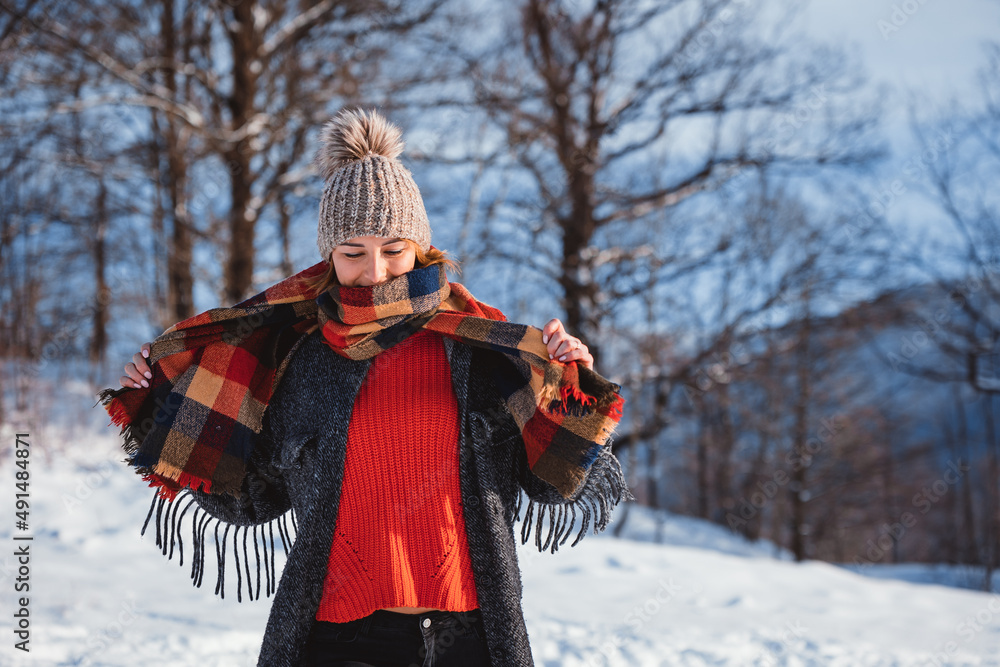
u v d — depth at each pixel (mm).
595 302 13883
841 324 16453
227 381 1874
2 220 13367
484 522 1722
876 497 27328
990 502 24641
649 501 26250
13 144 12180
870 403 24234
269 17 13000
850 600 7117
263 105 12836
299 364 1854
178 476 1819
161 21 13297
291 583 1677
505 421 1832
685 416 16766
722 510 25250
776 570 8391
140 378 1898
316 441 1759
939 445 27734
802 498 23344
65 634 4070
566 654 4359
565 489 1750
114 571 6195
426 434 1729
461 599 1673
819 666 4496
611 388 1724
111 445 10969
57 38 11570
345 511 1699
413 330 1778
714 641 4949
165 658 3717
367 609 1655
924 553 30297
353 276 1824
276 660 1656
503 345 1745
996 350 17750
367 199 1790
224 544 1959
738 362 15312
